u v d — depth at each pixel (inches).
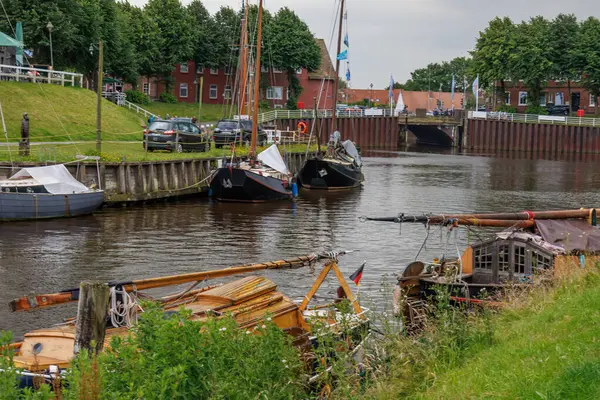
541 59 3887.8
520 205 1627.7
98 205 1315.2
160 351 314.0
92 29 2684.5
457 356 422.0
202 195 1691.7
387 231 1232.8
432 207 1574.8
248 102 2278.5
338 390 407.5
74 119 1967.3
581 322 425.1
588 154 3540.8
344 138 3644.2
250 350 349.1
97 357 312.3
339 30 2145.7
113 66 2979.8
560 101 4138.8
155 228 1205.1
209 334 338.3
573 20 3922.2
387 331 479.8
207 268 907.4
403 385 399.5
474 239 1152.2
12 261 916.0
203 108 3602.4
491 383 355.9
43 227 1161.4
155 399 290.0
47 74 2283.5
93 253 980.6
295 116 3400.6
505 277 697.6
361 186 2000.5
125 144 1845.5
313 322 544.1
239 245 1076.5
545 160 3115.2
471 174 2391.7
